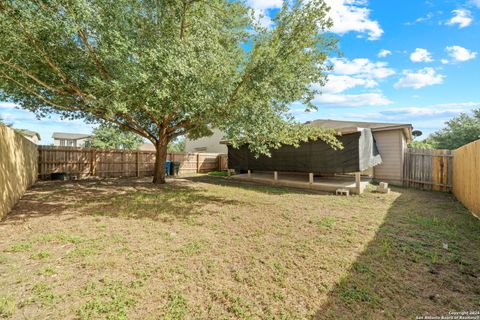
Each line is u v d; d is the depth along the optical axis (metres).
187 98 4.99
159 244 3.41
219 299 2.20
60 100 6.65
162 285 2.40
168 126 9.69
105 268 2.69
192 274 2.62
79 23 4.62
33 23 4.19
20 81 5.53
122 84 4.85
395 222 4.49
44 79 5.91
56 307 2.03
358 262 2.89
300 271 2.70
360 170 7.54
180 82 4.72
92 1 4.94
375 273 2.64
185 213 5.10
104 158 12.35
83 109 6.91
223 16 6.53
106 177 12.23
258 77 4.95
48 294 2.18
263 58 4.84
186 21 6.11
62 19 4.30
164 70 4.53
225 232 3.95
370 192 7.93
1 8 3.88
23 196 6.35
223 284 2.44
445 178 8.32
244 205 5.92
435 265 2.82
